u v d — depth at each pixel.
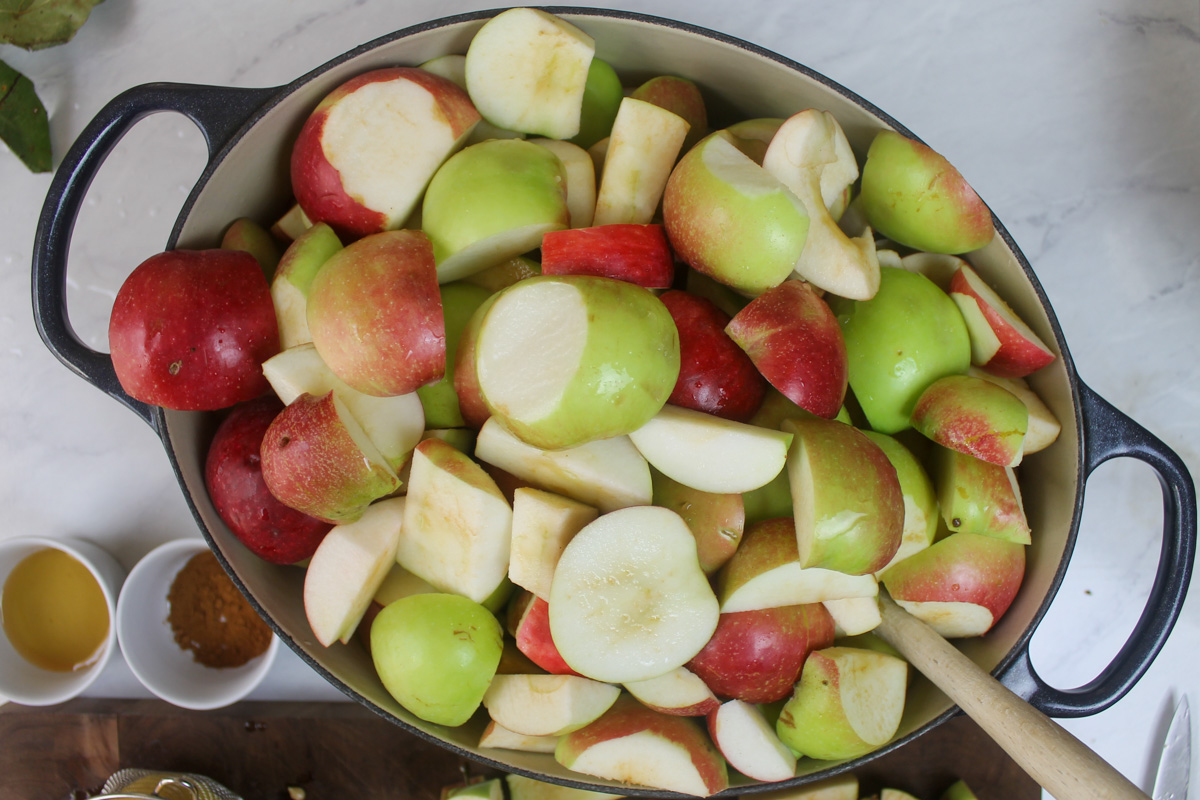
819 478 0.64
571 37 0.68
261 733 0.80
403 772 0.80
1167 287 0.81
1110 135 0.80
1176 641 0.83
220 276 0.67
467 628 0.68
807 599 0.68
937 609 0.70
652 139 0.69
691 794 0.69
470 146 0.68
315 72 0.68
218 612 0.79
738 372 0.67
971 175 0.80
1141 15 0.80
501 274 0.70
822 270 0.68
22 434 0.81
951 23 0.80
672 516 0.67
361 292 0.64
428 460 0.67
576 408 0.63
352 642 0.72
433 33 0.69
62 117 0.80
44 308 0.68
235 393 0.68
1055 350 0.69
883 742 0.69
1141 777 0.83
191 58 0.80
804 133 0.66
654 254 0.67
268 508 0.68
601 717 0.70
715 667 0.68
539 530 0.67
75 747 0.80
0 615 0.79
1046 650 0.83
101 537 0.82
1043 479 0.71
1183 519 0.69
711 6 0.80
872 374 0.68
